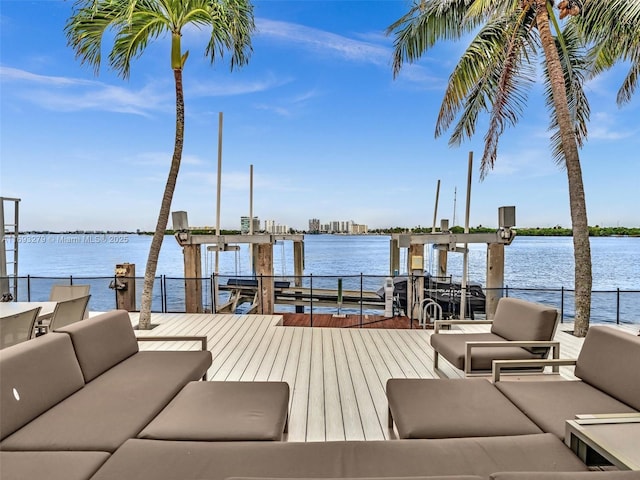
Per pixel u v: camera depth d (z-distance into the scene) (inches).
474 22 224.2
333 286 511.2
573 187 181.8
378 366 138.6
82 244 889.5
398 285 311.0
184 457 54.9
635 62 203.3
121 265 237.0
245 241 245.9
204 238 239.1
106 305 332.8
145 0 178.4
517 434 64.0
